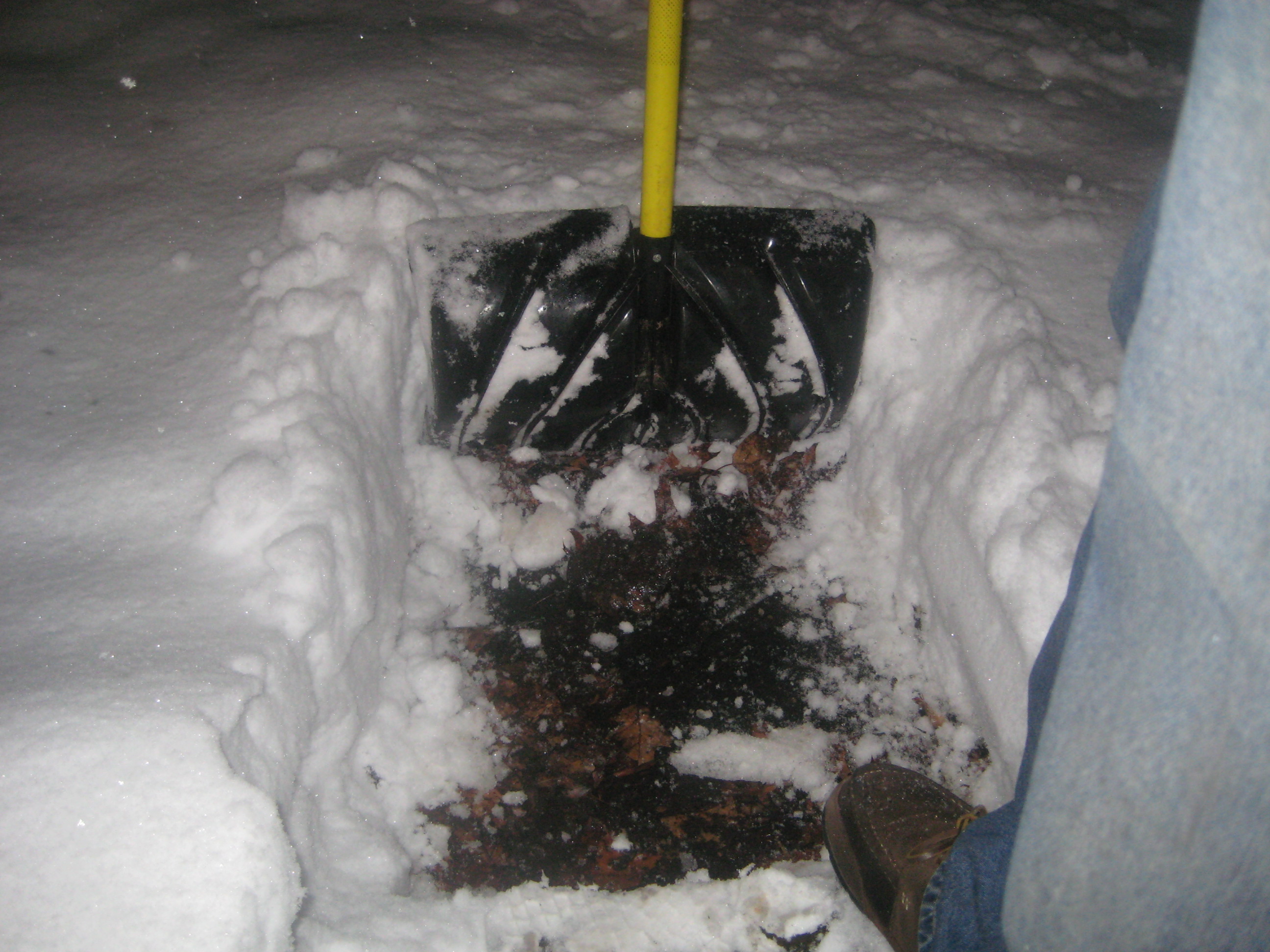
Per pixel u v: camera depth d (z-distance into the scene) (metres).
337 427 1.83
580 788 1.91
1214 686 0.73
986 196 2.45
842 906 1.75
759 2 3.42
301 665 1.57
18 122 2.57
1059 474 1.79
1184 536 0.69
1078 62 3.22
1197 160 0.61
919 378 2.20
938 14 3.38
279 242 2.20
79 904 1.16
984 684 1.83
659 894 1.76
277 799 1.46
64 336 1.96
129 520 1.63
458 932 1.64
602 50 3.08
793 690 2.06
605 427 2.27
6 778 1.23
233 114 2.65
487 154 2.50
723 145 2.61
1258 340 0.63
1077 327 2.10
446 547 2.23
